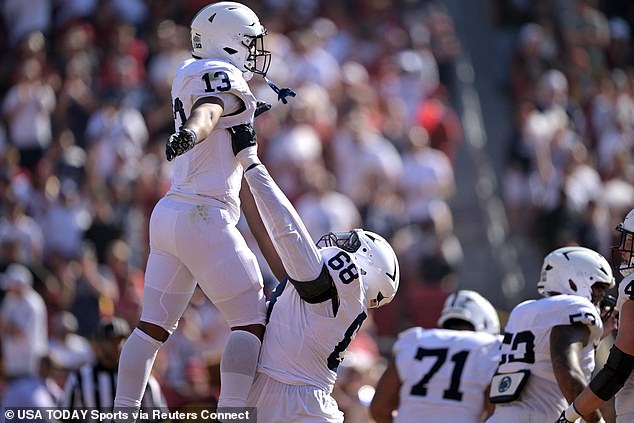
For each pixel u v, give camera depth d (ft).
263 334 57.77
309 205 143.02
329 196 144.05
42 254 141.49
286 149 150.51
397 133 168.96
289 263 56.18
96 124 157.58
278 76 162.71
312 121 155.43
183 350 115.44
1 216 144.66
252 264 56.65
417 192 156.66
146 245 143.23
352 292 57.31
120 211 144.77
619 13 225.56
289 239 55.83
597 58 204.64
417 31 191.42
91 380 77.87
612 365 57.21
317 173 145.48
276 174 150.82
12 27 185.88
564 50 201.67
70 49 170.19
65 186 146.30
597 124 185.88
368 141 155.74
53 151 156.35
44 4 184.96
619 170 170.50
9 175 148.36
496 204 177.88
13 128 159.43
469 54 208.44
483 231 170.50
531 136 172.76
